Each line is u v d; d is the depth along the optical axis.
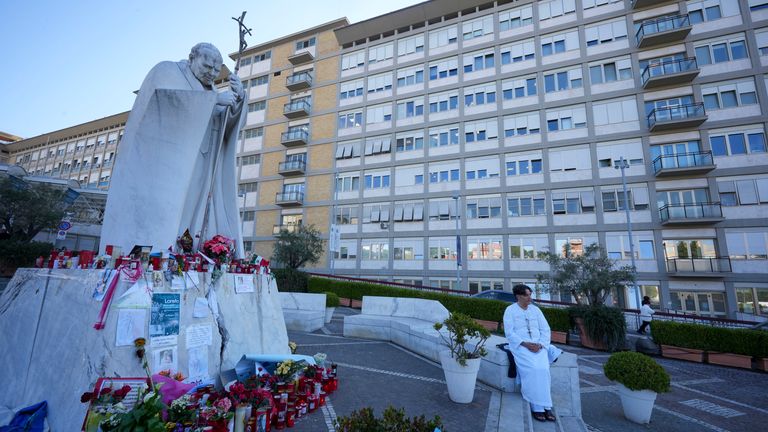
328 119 33.28
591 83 24.58
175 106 4.51
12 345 3.97
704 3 22.84
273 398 3.60
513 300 16.12
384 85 31.78
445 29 30.38
